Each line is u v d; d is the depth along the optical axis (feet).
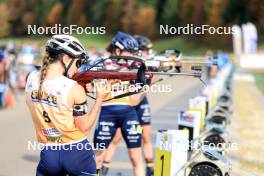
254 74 364.58
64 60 33.32
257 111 138.92
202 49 591.37
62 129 33.27
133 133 53.78
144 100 61.36
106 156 59.52
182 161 43.91
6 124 107.76
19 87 186.29
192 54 595.06
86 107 33.37
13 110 133.49
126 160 73.77
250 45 394.93
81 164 33.94
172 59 46.50
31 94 33.91
